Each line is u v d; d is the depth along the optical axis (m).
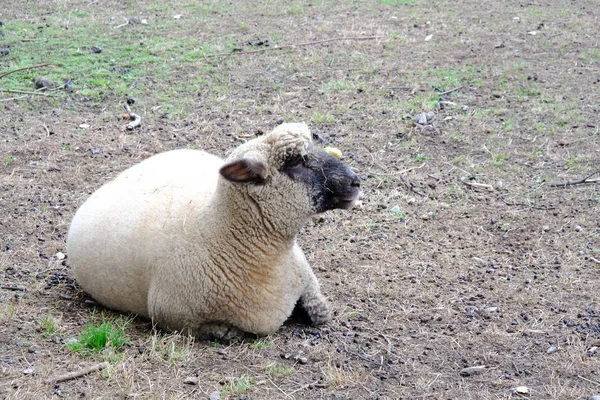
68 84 10.95
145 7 15.25
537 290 6.29
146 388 4.75
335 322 5.88
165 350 5.15
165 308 5.39
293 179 5.29
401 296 6.25
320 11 14.92
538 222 7.48
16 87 10.88
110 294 5.73
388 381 5.02
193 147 9.12
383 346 5.48
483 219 7.58
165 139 9.37
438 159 8.86
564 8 14.78
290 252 5.53
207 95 10.74
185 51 12.51
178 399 4.63
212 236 5.32
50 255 6.78
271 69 11.70
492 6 15.11
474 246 7.10
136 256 5.50
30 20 14.25
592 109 10.05
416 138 9.35
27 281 6.27
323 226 7.47
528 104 10.25
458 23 13.97
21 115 10.02
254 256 5.32
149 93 10.80
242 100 10.52
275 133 5.31
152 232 5.48
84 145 9.19
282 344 5.46
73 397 4.61
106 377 4.82
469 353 5.41
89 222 5.85
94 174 8.51
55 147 9.12
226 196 5.28
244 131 9.57
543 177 8.39
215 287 5.28
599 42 12.62
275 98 10.56
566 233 7.26
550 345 5.50
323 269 6.67
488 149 9.04
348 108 10.23
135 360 5.04
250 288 5.34
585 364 5.24
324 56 12.24
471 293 6.30
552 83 10.95
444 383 5.01
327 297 6.22
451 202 7.93
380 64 11.83
